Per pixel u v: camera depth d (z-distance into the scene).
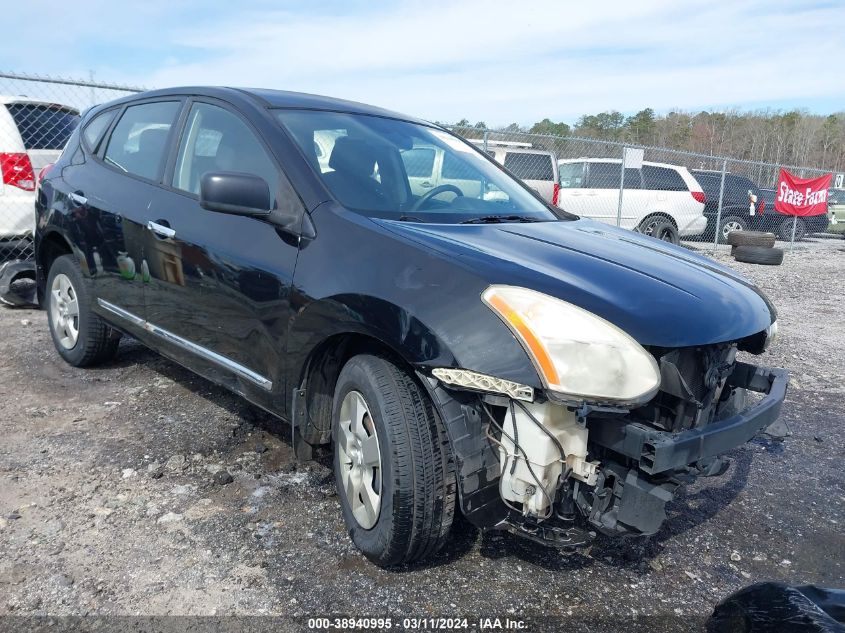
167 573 2.46
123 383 4.35
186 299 3.30
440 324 2.21
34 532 2.68
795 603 1.79
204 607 2.29
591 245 2.84
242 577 2.46
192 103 3.59
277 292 2.75
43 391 4.17
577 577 2.59
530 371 2.05
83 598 2.31
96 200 3.98
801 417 4.52
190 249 3.21
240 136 3.20
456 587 2.48
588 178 13.82
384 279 2.39
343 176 2.94
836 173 21.84
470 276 2.25
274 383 2.85
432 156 3.48
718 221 14.71
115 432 3.63
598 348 2.05
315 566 2.55
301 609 2.31
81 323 4.32
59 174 4.51
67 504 2.90
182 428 3.71
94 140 4.36
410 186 3.17
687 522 3.08
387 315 2.33
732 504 3.28
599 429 2.19
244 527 2.79
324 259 2.61
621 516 2.19
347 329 2.47
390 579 2.49
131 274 3.71
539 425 2.11
